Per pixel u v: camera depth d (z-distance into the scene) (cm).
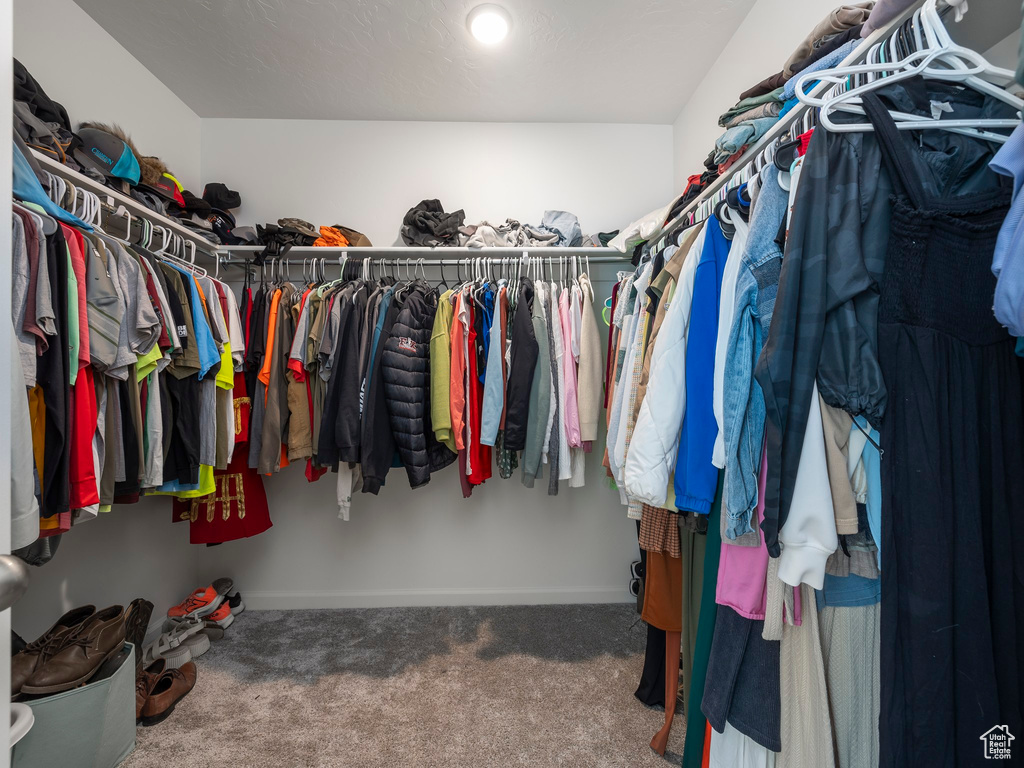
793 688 70
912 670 57
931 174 64
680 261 101
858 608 68
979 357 61
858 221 62
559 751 124
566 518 218
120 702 119
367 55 173
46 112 120
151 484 128
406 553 216
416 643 179
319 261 201
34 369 91
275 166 216
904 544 59
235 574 212
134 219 143
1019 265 45
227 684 153
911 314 61
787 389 61
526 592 215
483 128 221
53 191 108
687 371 88
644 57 176
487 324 175
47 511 95
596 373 173
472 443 170
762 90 116
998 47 76
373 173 218
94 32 157
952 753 55
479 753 123
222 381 155
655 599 125
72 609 141
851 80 74
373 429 158
